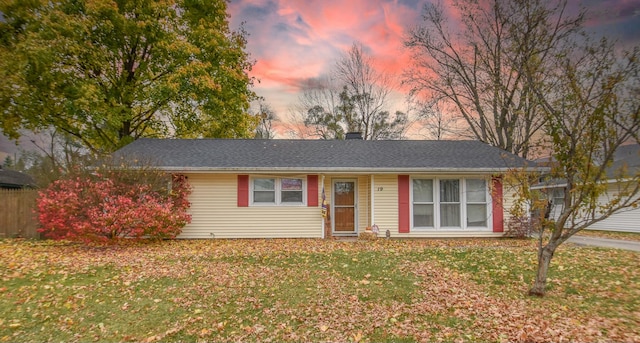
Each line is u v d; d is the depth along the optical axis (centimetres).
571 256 913
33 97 1568
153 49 1830
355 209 1385
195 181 1287
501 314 541
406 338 469
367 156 1382
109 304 586
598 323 505
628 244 1162
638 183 524
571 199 599
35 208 1199
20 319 525
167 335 483
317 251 1010
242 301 603
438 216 1307
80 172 1122
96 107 1614
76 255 947
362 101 3266
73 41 1518
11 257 900
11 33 1563
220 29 2070
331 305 585
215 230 1284
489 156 1386
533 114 1872
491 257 916
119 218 1052
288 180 1317
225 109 1956
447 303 591
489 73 2127
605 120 557
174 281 708
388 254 963
